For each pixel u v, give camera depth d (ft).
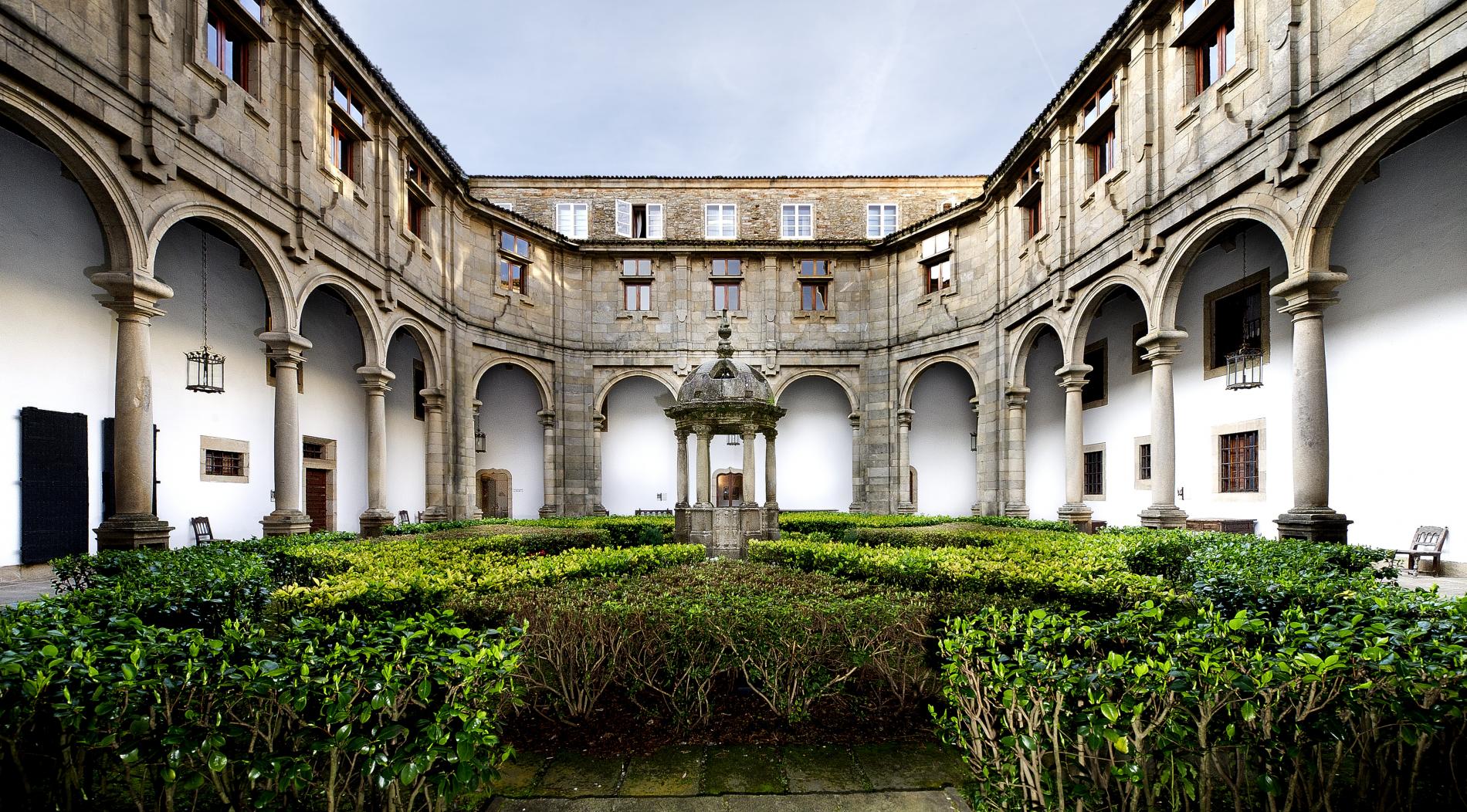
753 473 37.22
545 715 14.88
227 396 42.04
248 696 8.76
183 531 38.37
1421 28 23.40
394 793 8.83
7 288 31.01
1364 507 34.58
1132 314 51.49
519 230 62.18
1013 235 54.80
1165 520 36.88
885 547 25.62
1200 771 9.01
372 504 44.11
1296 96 28.32
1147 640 10.18
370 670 8.91
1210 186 33.35
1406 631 10.21
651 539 42.22
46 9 23.07
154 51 27.30
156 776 8.93
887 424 67.56
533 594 16.67
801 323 69.41
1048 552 23.62
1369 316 34.55
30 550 31.30
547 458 65.00
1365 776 9.51
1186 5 35.63
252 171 33.27
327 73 39.50
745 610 14.76
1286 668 8.34
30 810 9.14
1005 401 55.26
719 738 14.07
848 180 74.64
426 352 52.60
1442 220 31.22
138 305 27.14
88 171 25.02
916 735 14.15
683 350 68.28
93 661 9.04
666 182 74.18
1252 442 40.70
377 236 45.01
